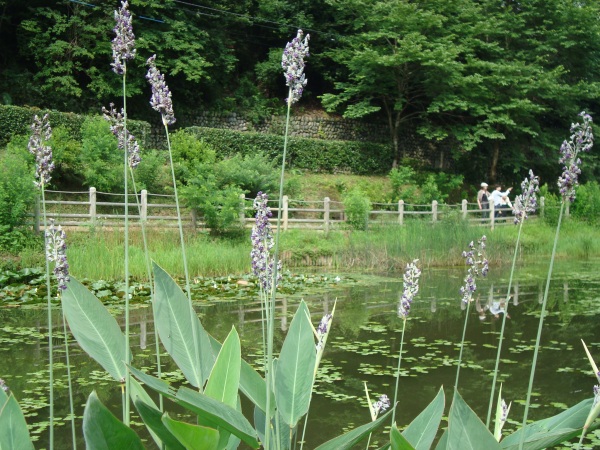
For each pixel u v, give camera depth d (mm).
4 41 20438
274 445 1878
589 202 22656
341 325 8227
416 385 5645
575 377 6004
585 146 1904
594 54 27734
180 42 21844
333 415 4832
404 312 2645
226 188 15578
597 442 4531
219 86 24906
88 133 16469
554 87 24953
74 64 20531
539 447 1763
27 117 17469
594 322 8719
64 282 2145
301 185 20922
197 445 1567
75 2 19953
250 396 2064
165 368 5969
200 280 11383
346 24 27281
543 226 20656
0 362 6047
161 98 2111
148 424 1623
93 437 1516
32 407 4777
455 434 1649
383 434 4465
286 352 2029
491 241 16453
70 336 7258
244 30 26906
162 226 14445
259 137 22859
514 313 9336
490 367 6312
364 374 5961
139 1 20516
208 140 21625
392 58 22906
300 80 1891
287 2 26469
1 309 8797
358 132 27531
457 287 11930
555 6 26266
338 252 15094
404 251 15102
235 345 1892
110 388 5344
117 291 9766
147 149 19734
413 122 28469
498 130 26578
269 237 2221
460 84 23875
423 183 24344
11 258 11211
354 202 17250
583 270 14969
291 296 10438
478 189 28578
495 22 25078
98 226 13164
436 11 24531
